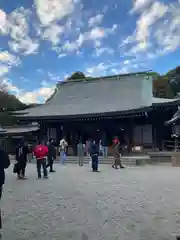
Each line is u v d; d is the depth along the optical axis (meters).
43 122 34.62
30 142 40.44
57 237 5.11
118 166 21.34
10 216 6.63
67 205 7.77
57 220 6.25
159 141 29.17
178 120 23.67
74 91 40.47
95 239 4.98
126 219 6.27
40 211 7.12
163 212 6.88
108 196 9.00
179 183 11.77
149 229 5.54
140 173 15.90
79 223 6.00
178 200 8.29
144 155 27.30
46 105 39.03
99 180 12.98
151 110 28.00
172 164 21.30
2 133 39.38
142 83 36.28
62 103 38.66
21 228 5.68
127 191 9.88
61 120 33.16
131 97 34.66
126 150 29.88
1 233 5.36
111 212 6.93
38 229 5.60
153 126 29.55
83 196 9.07
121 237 5.07
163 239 4.95
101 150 27.45
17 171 13.84
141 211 7.00
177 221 6.09
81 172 16.83
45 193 9.72
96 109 33.38
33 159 28.66
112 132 32.38
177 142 25.70
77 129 34.06
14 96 72.06
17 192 9.98
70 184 11.83
